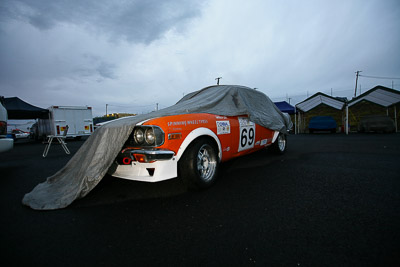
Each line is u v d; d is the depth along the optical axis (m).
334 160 4.49
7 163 5.59
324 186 2.79
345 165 3.98
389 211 2.02
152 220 2.00
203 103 3.30
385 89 16.41
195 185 2.67
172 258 1.43
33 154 7.39
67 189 2.62
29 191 3.02
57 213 2.19
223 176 3.42
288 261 1.37
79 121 12.82
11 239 1.72
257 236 1.67
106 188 2.94
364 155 5.05
